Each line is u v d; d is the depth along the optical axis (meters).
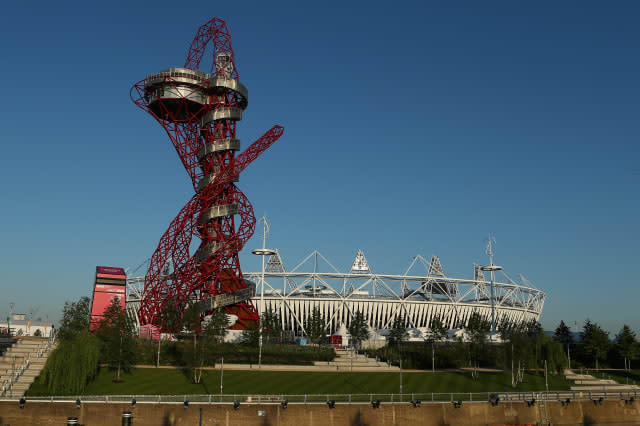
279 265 196.88
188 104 139.75
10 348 96.12
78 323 102.50
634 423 87.50
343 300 192.38
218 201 138.62
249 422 74.31
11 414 71.88
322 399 80.25
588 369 129.00
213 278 137.12
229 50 146.38
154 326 127.62
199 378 92.56
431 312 199.75
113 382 89.81
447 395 86.44
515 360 104.62
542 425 82.44
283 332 156.25
